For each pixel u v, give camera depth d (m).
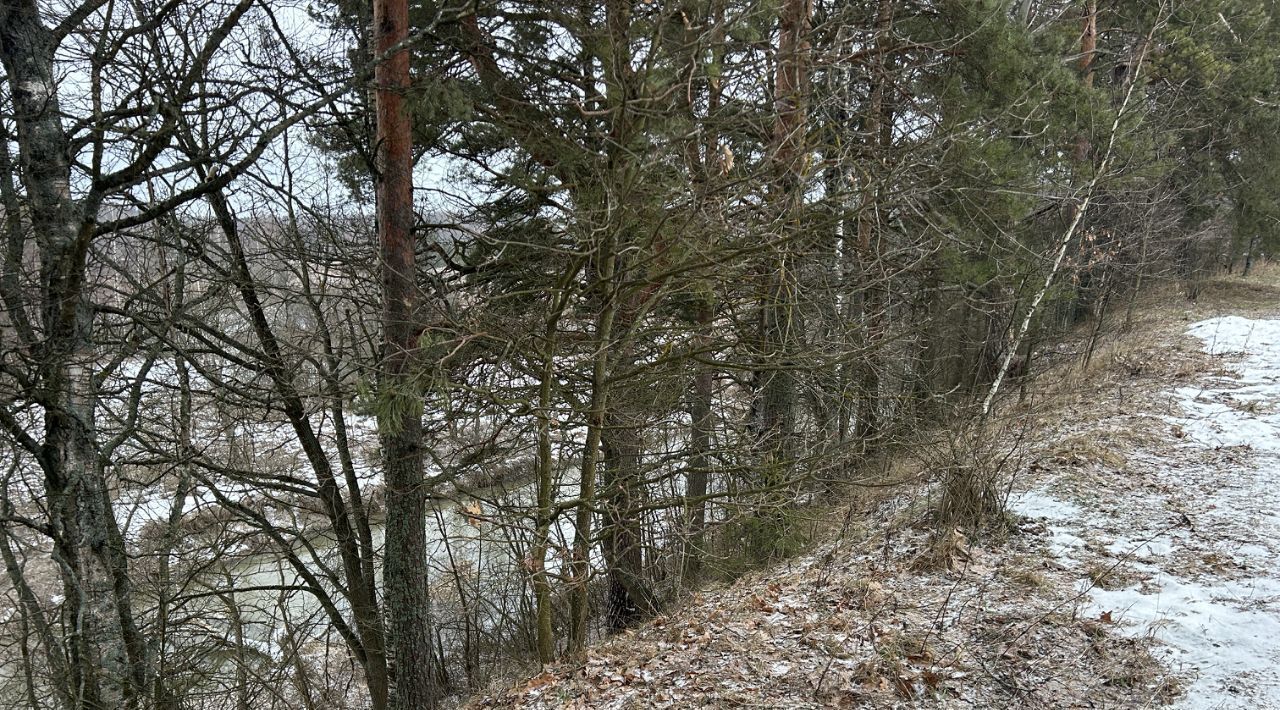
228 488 9.90
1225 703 3.86
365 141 7.84
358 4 7.65
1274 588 4.96
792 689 4.66
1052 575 5.63
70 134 5.41
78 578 5.60
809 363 7.82
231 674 9.13
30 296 5.47
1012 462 8.11
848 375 9.66
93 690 5.62
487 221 8.52
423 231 7.44
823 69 7.77
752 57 6.79
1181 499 6.75
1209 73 14.90
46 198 5.25
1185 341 13.84
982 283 9.51
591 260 6.40
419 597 6.97
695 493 10.86
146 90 5.70
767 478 8.12
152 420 7.82
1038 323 12.31
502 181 8.02
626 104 5.32
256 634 12.10
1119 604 5.06
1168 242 18.14
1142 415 9.52
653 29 5.59
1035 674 4.39
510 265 7.57
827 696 4.49
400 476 6.83
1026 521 6.66
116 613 5.86
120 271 7.00
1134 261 16.64
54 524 5.82
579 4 5.81
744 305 9.00
